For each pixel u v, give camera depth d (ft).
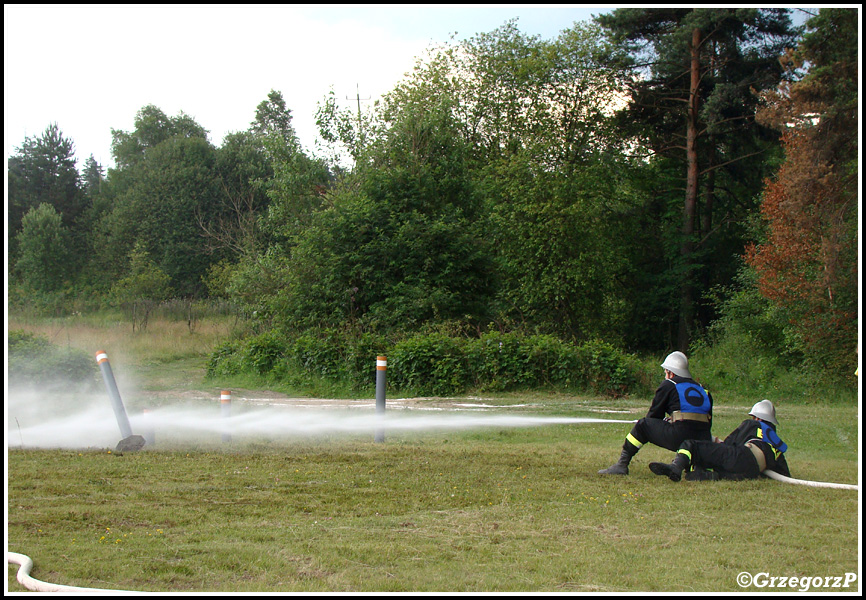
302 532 17.83
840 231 66.64
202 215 204.33
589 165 115.03
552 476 24.98
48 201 236.02
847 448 34.30
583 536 17.83
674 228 123.65
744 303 84.43
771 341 76.79
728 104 106.32
